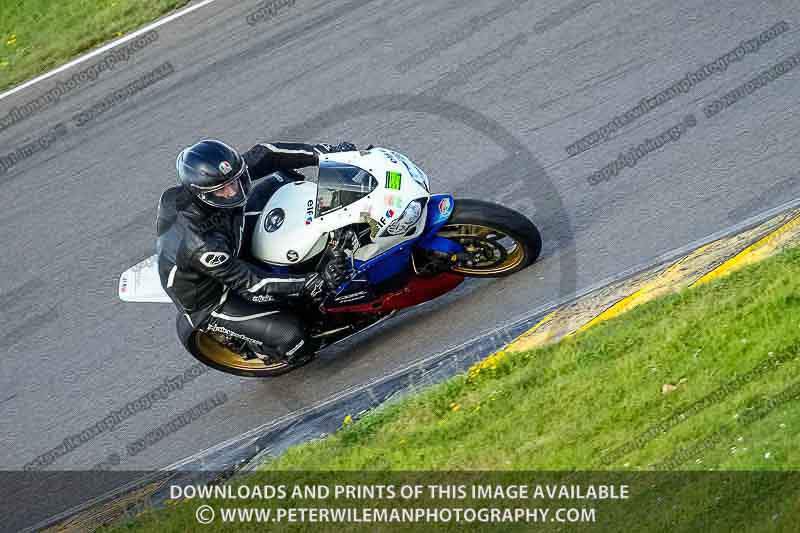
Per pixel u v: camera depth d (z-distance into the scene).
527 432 23.67
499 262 28.19
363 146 36.19
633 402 23.16
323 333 28.11
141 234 36.31
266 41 43.38
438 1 41.94
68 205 38.59
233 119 39.88
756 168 29.69
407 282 27.36
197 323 26.84
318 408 27.72
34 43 48.88
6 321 34.31
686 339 24.08
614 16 37.59
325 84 39.91
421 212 25.50
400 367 27.67
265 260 26.03
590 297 27.17
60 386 31.47
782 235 26.59
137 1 49.00
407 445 24.72
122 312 33.28
